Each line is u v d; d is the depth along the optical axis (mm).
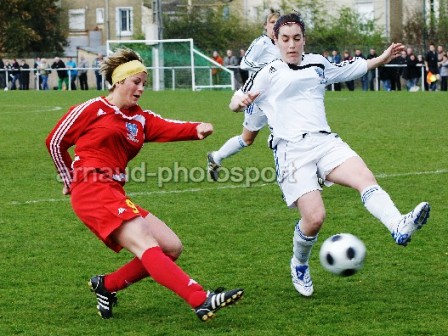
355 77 12977
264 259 14570
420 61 65562
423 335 10594
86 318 11602
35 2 105125
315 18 90625
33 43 106938
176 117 40719
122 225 10867
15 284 13266
